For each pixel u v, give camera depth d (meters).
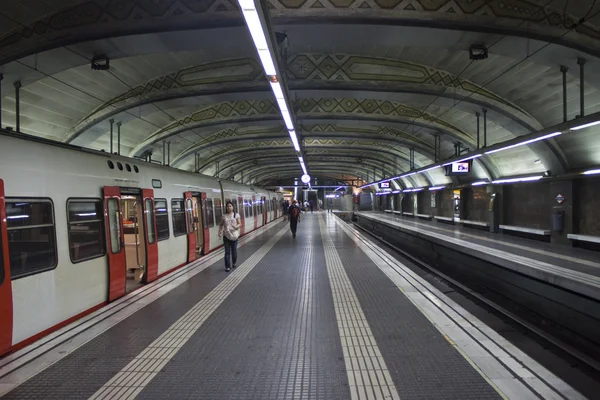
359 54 10.35
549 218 15.22
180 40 7.85
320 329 5.19
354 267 10.02
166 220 9.58
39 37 7.52
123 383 3.68
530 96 10.99
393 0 6.98
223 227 9.56
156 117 14.58
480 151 12.14
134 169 8.12
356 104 15.49
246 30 7.52
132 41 7.82
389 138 20.12
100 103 11.80
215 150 23.66
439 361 4.12
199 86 11.29
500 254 11.41
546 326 7.96
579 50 7.70
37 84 9.68
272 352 4.41
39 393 3.49
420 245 18.52
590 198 12.84
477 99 11.73
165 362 4.15
